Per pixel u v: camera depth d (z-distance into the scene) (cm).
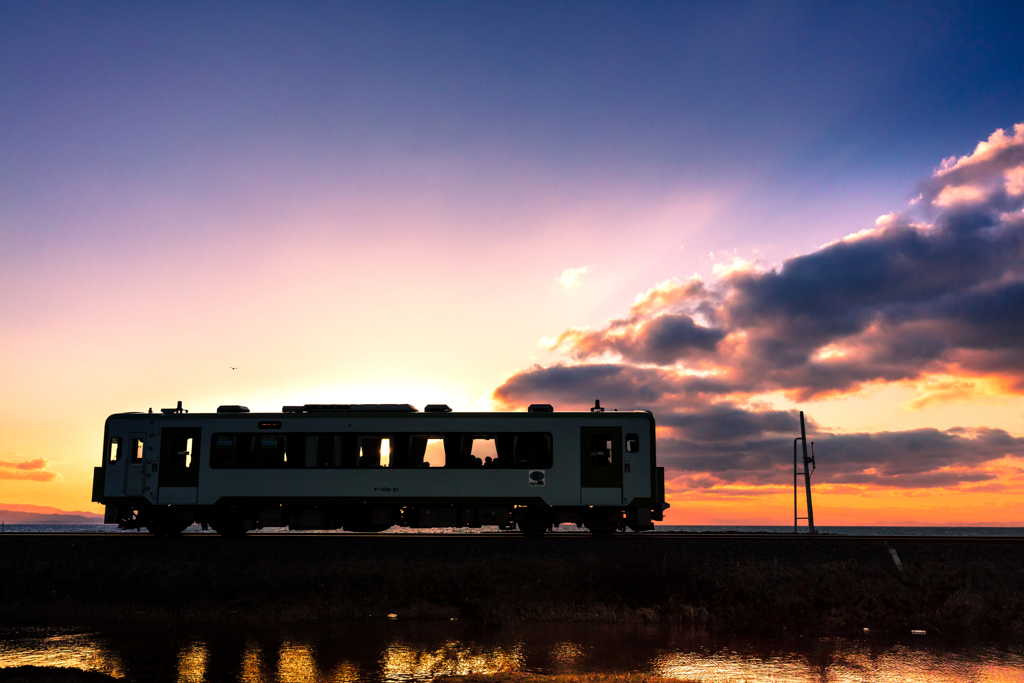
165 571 1789
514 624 1473
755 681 1036
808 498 3672
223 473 2280
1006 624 1422
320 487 2250
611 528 2262
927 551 1870
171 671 1115
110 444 2344
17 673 1046
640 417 2261
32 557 1881
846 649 1248
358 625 1467
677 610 1531
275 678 1071
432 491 2230
